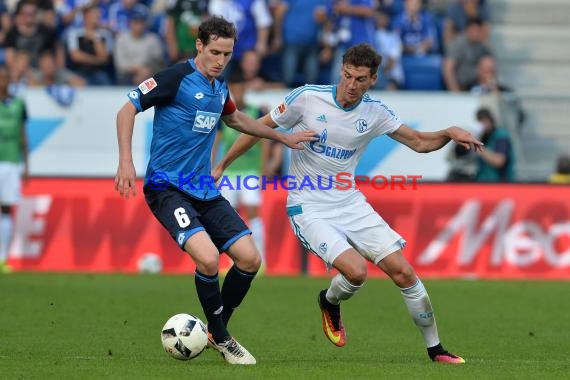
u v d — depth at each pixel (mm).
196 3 62969
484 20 68688
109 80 63938
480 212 53844
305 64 63688
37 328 33719
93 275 51594
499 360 27875
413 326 35812
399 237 27312
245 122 26891
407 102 59406
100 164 59469
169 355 27500
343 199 27875
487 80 64125
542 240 53750
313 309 39938
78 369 24609
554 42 71625
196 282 25344
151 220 53969
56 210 53844
